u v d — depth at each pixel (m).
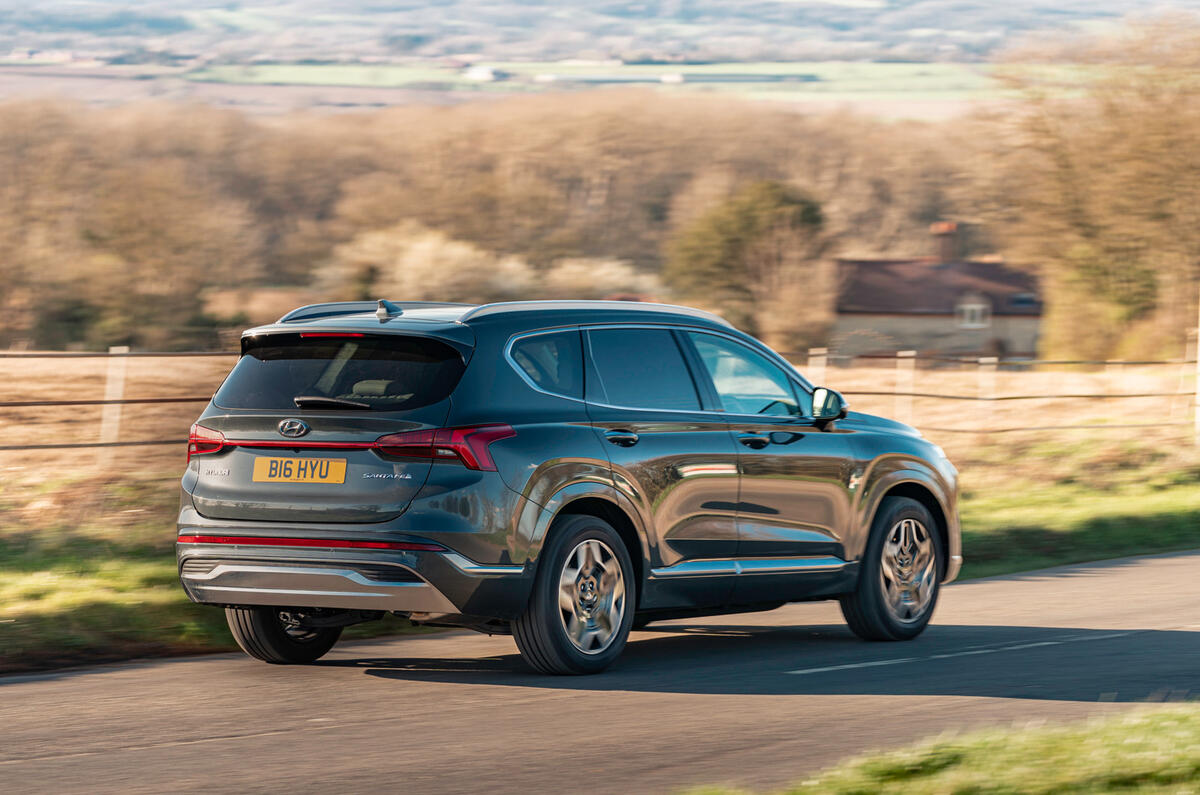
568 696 13.16
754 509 15.31
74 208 107.31
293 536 13.12
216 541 13.45
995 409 49.75
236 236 114.44
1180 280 86.50
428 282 120.88
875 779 9.34
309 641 15.14
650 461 14.34
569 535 13.65
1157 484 34.75
